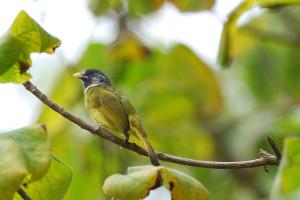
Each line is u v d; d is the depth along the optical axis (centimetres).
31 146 517
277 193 596
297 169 590
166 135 1384
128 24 1323
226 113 1413
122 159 1179
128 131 802
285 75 1461
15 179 490
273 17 1356
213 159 1391
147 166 543
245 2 934
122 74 1344
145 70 1398
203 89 1366
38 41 588
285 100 1440
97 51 1285
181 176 552
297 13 1354
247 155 1349
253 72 1463
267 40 1349
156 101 1382
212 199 1388
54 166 610
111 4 1299
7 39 550
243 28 1341
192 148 1395
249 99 1450
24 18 579
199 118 1393
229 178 1397
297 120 1259
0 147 507
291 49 1452
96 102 823
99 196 1209
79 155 1202
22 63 601
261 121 1358
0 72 549
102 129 689
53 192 613
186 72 1367
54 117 1184
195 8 1211
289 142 585
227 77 1499
